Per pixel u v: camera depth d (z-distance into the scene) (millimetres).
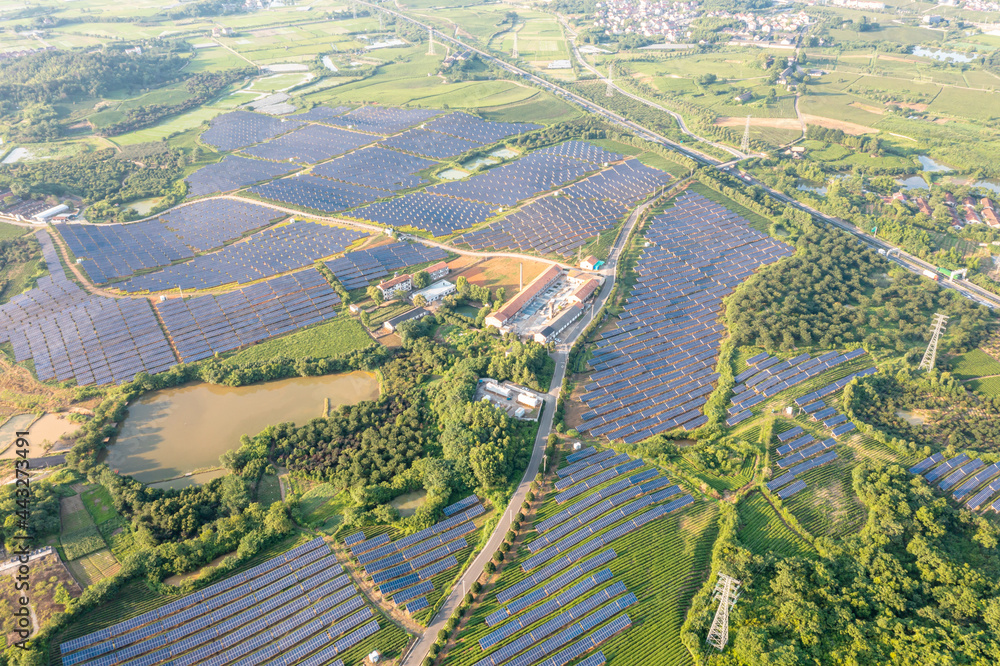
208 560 180875
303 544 184875
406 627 164000
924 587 169500
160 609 165875
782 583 168500
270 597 170250
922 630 155250
